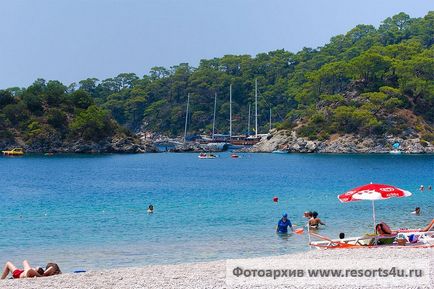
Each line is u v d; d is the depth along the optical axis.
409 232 37.22
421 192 82.12
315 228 48.84
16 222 54.00
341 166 157.88
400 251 31.12
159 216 57.62
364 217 55.34
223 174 129.62
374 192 36.50
